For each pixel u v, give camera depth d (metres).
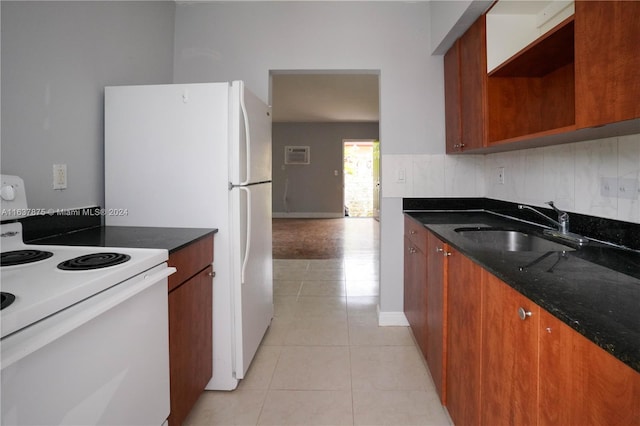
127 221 1.84
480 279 1.21
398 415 1.67
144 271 1.14
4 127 1.37
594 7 1.00
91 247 1.33
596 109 1.00
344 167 9.55
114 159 1.84
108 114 1.83
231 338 1.82
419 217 2.32
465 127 2.17
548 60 1.63
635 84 0.87
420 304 2.13
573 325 0.70
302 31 2.60
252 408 1.72
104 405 0.95
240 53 2.60
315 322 2.74
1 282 0.91
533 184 1.98
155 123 1.81
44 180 1.54
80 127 1.74
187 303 1.52
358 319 2.80
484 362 1.18
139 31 2.19
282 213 9.70
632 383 0.58
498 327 1.08
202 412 1.69
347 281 3.83
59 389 0.81
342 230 7.44
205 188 1.79
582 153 1.58
